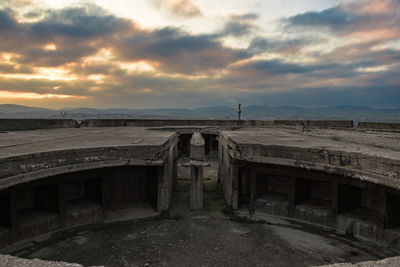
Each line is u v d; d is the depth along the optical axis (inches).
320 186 519.2
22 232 385.1
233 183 535.8
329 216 458.6
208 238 417.1
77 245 389.4
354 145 466.9
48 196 442.9
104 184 476.4
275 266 343.0
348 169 370.6
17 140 498.3
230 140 556.7
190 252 373.4
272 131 842.8
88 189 507.5
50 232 418.9
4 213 382.0
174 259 355.3
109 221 474.6
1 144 434.3
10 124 717.3
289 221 487.2
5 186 302.8
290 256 368.5
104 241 402.9
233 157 506.6
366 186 411.2
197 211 536.4
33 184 393.1
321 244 405.1
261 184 544.4
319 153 412.2
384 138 573.9
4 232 365.7
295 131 815.1
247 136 639.1
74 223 447.5
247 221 486.0
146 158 456.8
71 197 499.8
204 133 981.2
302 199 511.8
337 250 388.2
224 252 375.2
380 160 333.1
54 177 418.0
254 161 478.6
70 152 386.9
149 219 486.9
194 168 540.1
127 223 468.8
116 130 815.7
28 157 335.0
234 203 535.8
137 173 561.0
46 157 357.4
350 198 471.8
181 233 433.1
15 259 148.5
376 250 389.7
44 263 146.5
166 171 515.2
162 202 515.2
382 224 396.8
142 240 407.2
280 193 555.8
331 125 1013.8
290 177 490.0
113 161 428.8
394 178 316.2
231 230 448.1
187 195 657.6
